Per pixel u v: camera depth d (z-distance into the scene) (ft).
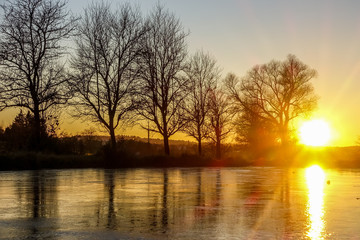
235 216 38.73
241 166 155.84
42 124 139.03
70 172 105.50
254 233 31.35
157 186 67.36
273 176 95.09
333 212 41.04
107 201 48.52
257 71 223.51
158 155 147.23
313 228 33.19
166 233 31.35
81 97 145.89
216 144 196.75
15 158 119.85
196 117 183.42
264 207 44.24
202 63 188.34
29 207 43.68
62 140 144.87
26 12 138.41
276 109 219.00
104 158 133.39
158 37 162.09
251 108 216.13
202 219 37.09
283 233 31.27
